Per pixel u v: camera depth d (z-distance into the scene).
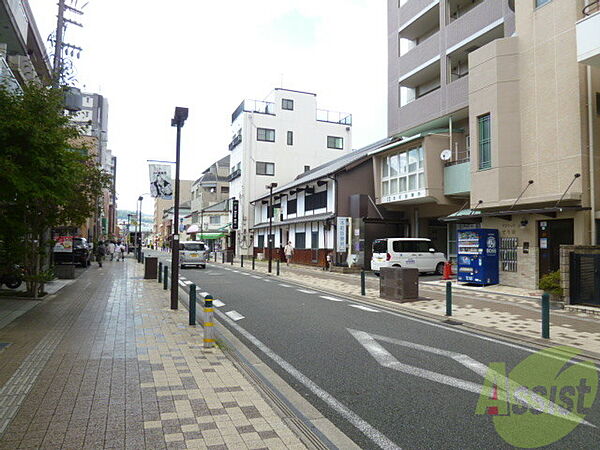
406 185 21.67
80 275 20.16
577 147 12.87
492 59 15.20
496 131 14.93
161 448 3.46
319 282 18.45
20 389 4.77
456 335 8.12
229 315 10.10
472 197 15.95
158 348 6.72
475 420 4.25
